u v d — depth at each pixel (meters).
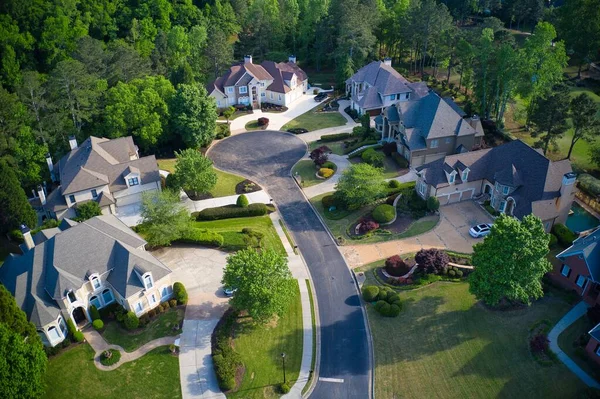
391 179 83.44
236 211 76.56
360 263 66.25
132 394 49.50
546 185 67.75
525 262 52.53
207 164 80.62
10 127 79.69
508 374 49.88
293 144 98.88
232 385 49.62
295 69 121.12
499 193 72.62
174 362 52.72
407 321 56.84
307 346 54.62
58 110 92.00
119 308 58.03
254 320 54.41
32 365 46.38
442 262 62.44
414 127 87.81
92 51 100.12
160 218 67.38
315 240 71.31
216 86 114.00
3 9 117.69
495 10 152.12
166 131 94.62
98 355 53.62
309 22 135.12
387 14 130.62
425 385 49.56
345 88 119.44
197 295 61.25
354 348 54.16
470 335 54.34
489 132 95.25
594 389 46.38
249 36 134.25
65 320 54.72
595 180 76.88
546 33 86.31
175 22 140.38
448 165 74.88
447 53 114.56
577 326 54.28
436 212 74.94
